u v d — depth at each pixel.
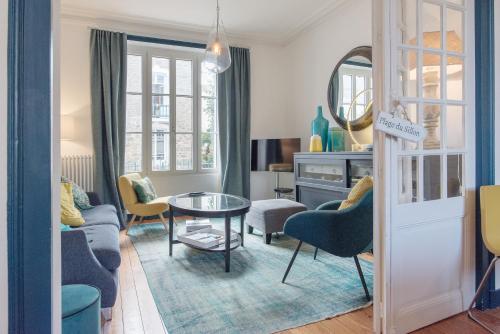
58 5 0.89
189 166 5.06
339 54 4.16
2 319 0.75
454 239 1.98
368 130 3.73
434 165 1.92
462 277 2.02
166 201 3.93
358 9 3.81
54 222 0.86
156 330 1.85
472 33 2.00
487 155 2.03
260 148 4.98
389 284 1.74
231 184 5.02
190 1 3.93
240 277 2.59
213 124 5.20
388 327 1.74
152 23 4.52
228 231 2.73
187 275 2.64
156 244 3.50
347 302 2.16
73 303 1.34
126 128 4.66
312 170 4.08
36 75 0.76
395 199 1.75
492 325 1.88
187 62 5.02
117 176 4.34
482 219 1.89
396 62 1.75
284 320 1.94
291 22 4.60
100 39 4.25
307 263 2.89
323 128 4.19
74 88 4.26
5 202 0.75
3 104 0.75
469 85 2.00
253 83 5.23
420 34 1.83
